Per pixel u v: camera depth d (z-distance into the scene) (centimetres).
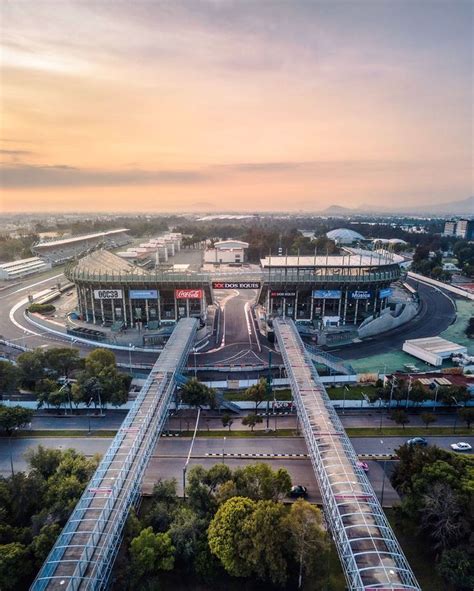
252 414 9000
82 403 9588
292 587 5088
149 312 15175
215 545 4975
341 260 16538
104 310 15262
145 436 6769
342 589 5066
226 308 18075
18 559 4866
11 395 10119
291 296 15375
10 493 5888
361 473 5756
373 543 4591
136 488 5747
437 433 8594
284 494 6019
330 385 10681
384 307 16350
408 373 11088
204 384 9856
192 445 8025
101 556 4547
